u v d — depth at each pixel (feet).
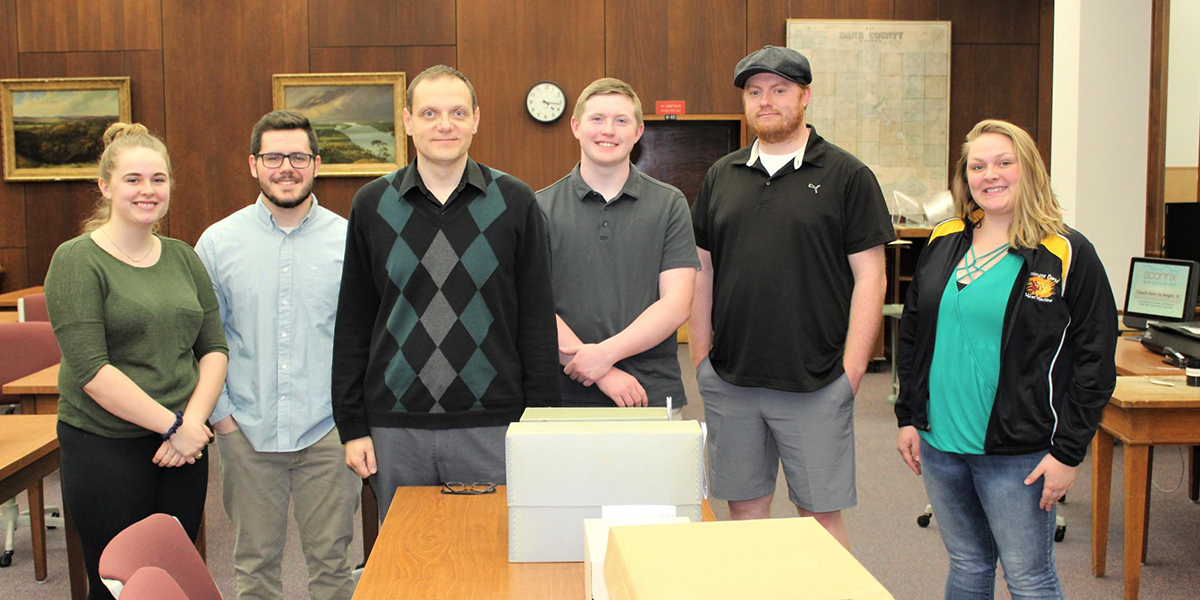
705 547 3.54
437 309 6.41
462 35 25.08
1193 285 13.62
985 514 7.20
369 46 25.07
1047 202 6.66
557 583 4.77
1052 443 6.63
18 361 12.43
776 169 7.94
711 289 8.77
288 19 24.94
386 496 6.49
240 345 7.65
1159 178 19.17
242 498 7.68
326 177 25.21
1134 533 9.39
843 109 25.35
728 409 8.26
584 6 25.12
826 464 7.93
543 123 25.32
